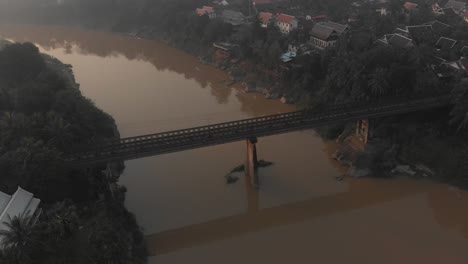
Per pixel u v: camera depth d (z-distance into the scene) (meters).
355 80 98.12
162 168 88.38
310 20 160.25
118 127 105.50
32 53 112.69
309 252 66.94
